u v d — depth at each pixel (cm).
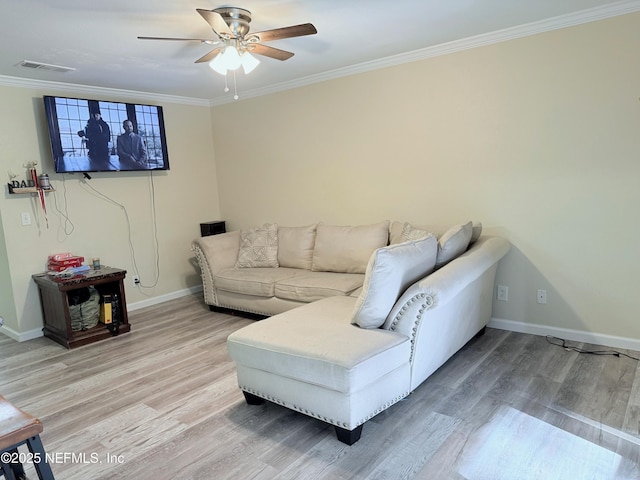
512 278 343
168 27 271
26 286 388
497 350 311
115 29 270
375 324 235
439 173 367
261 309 395
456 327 280
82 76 380
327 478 188
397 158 390
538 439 207
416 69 365
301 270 412
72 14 242
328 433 222
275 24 281
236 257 454
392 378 224
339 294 332
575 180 306
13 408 141
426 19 282
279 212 492
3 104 369
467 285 266
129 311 462
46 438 230
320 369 205
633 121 280
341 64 390
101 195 438
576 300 318
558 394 247
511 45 318
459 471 188
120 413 252
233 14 247
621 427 213
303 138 454
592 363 283
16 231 380
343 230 391
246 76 414
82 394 278
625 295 298
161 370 309
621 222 293
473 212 354
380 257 223
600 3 271
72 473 200
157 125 467
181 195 511
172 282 508
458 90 347
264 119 483
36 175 383
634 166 284
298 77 432
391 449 206
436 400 247
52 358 342
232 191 534
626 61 278
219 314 437
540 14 286
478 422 224
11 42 283
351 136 416
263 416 243
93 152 413
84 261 427
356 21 279
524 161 325
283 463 200
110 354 344
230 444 217
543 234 325
